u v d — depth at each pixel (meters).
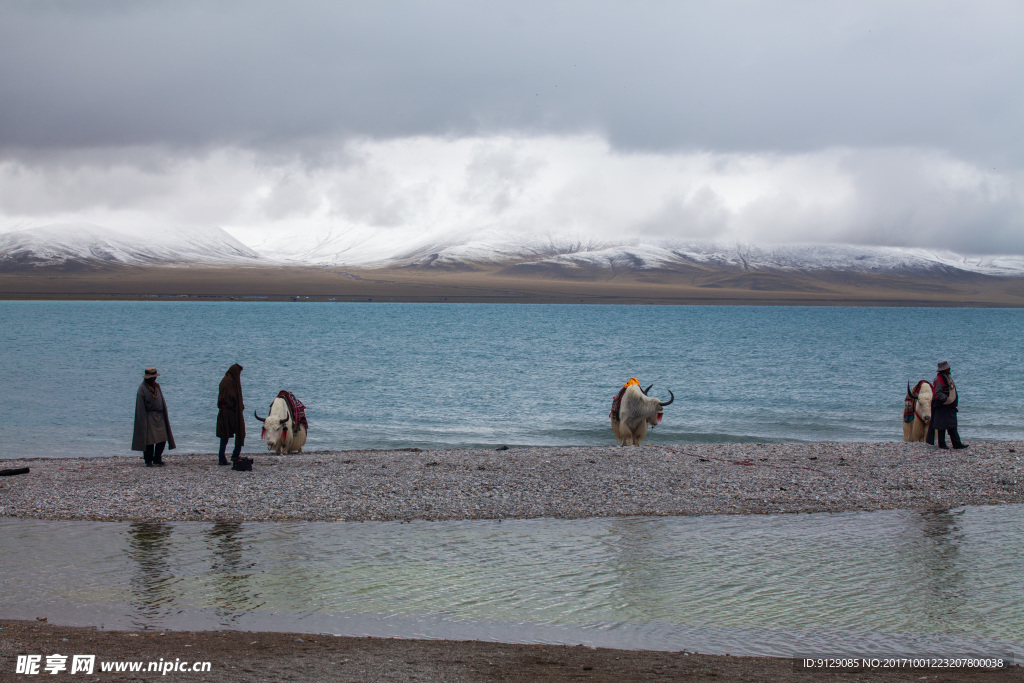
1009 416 32.19
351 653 7.78
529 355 67.88
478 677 7.10
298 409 20.41
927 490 15.37
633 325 140.00
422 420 31.19
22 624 8.58
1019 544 11.95
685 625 8.79
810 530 12.76
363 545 11.91
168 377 46.12
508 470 16.94
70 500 14.35
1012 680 7.18
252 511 13.77
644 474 16.56
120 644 7.93
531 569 10.76
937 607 9.35
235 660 7.50
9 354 63.03
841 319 182.75
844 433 28.17
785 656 7.86
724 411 34.09
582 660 7.63
